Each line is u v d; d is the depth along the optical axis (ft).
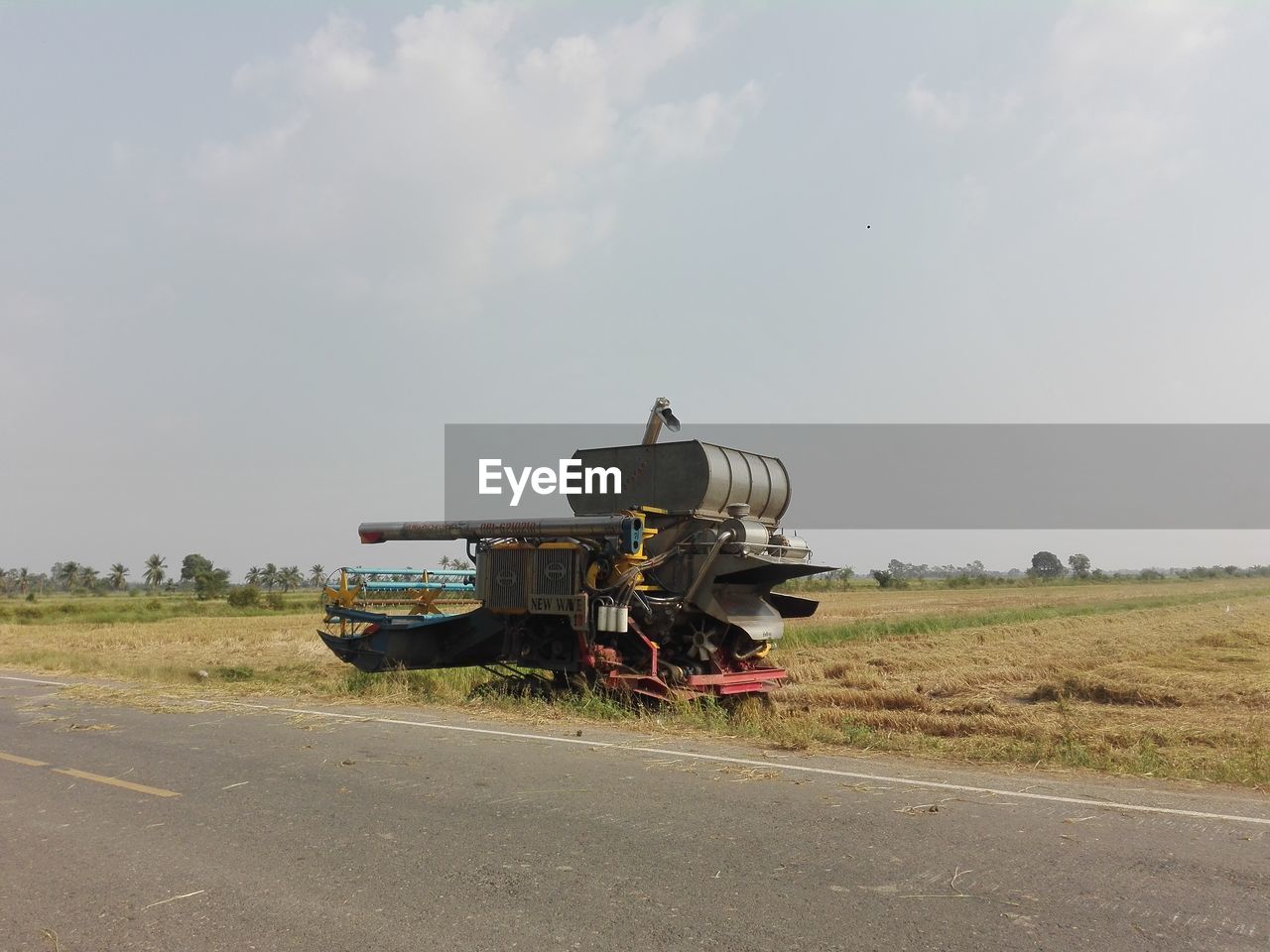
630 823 19.92
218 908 15.49
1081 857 17.34
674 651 43.09
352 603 52.39
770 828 19.39
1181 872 16.47
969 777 24.26
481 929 14.26
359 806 21.86
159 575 556.92
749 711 38.96
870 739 29.63
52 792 24.17
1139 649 80.64
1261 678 55.57
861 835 18.84
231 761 27.71
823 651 80.28
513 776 24.64
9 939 14.34
